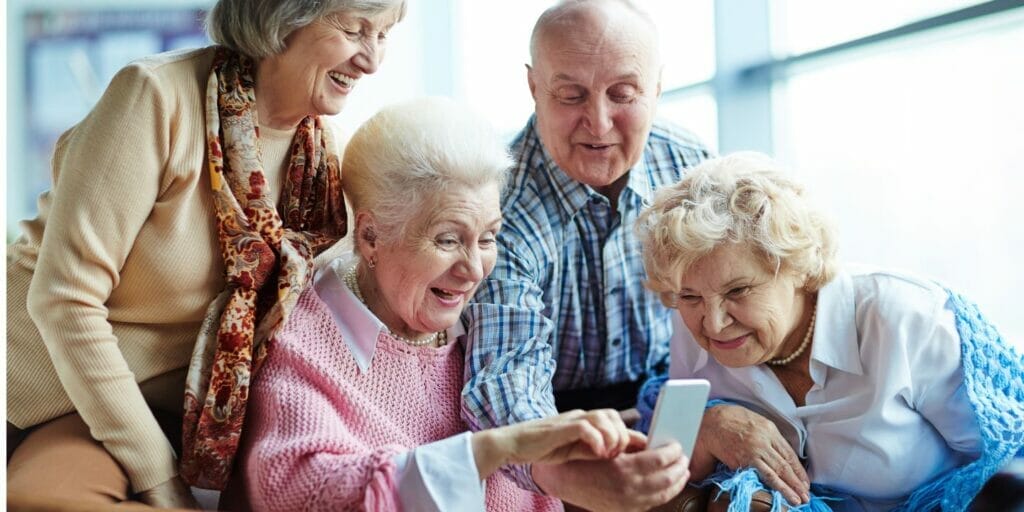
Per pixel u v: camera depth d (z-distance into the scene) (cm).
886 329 154
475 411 157
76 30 540
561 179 191
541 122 187
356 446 142
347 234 174
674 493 131
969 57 258
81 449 148
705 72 351
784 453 157
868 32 288
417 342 162
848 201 305
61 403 158
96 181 144
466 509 129
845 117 302
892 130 286
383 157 151
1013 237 253
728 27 336
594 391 206
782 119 328
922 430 157
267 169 162
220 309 155
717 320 153
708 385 126
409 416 156
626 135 181
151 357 158
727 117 339
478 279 153
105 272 147
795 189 156
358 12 151
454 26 535
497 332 165
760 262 150
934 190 275
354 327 156
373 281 160
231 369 149
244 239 152
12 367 157
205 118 152
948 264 273
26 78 541
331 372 151
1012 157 250
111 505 131
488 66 512
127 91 146
